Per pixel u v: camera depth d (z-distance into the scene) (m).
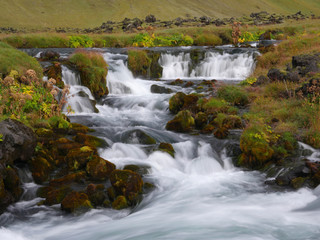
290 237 4.91
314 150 8.39
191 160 8.55
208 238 4.86
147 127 10.79
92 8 75.88
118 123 11.32
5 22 60.31
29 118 9.74
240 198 6.64
